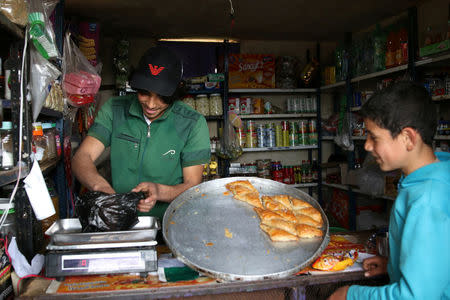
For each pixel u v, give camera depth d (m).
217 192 1.39
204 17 3.26
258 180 1.46
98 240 0.98
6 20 1.04
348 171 3.72
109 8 2.96
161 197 1.32
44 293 0.93
